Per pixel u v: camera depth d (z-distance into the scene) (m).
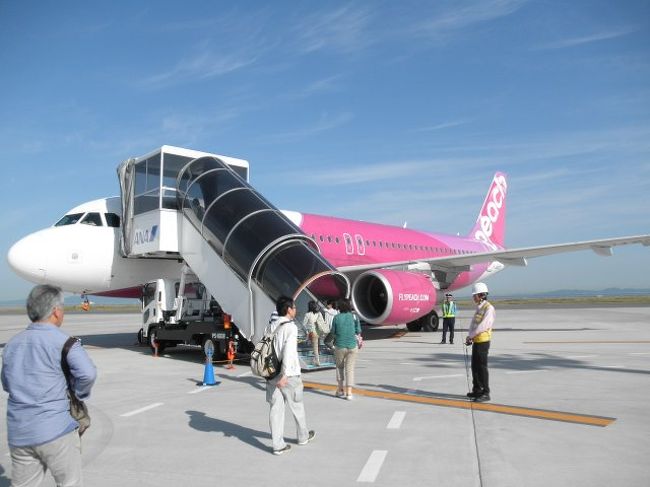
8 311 69.50
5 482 4.48
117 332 22.55
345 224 19.08
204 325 11.86
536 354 12.05
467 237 28.81
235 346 11.39
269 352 5.02
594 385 8.16
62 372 3.19
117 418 6.59
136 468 4.70
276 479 4.38
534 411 6.57
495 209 31.78
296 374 5.13
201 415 6.69
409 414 6.54
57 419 3.12
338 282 10.99
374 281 15.43
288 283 10.32
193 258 12.31
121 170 14.05
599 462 4.66
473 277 27.42
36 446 3.07
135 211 13.66
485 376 7.13
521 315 31.23
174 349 15.15
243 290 10.93
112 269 14.12
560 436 5.47
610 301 64.00
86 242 13.79
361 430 5.84
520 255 17.62
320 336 10.40
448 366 10.47
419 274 15.41
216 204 11.89
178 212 12.87
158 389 8.54
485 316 7.14
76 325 28.27
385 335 18.55
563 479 4.25
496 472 4.44
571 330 19.16
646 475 4.33
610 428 5.76
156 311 13.49
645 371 9.50
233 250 11.09
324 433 5.75
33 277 13.48
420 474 4.43
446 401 7.25
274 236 10.90
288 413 6.64
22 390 3.10
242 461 4.86
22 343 3.16
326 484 4.25
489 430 5.74
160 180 12.69
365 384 8.62
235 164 14.45
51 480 4.45
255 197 12.06
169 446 5.36
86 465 4.79
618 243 16.55
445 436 5.54
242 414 6.73
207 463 4.81
